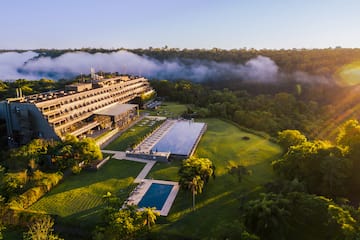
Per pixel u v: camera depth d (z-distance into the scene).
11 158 64.56
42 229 43.12
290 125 115.88
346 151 61.06
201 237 46.16
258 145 90.12
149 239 46.12
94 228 47.78
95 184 62.88
